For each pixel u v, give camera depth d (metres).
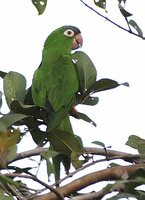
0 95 7.64
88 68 9.13
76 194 7.34
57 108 10.17
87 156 8.12
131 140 8.47
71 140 8.07
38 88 10.63
